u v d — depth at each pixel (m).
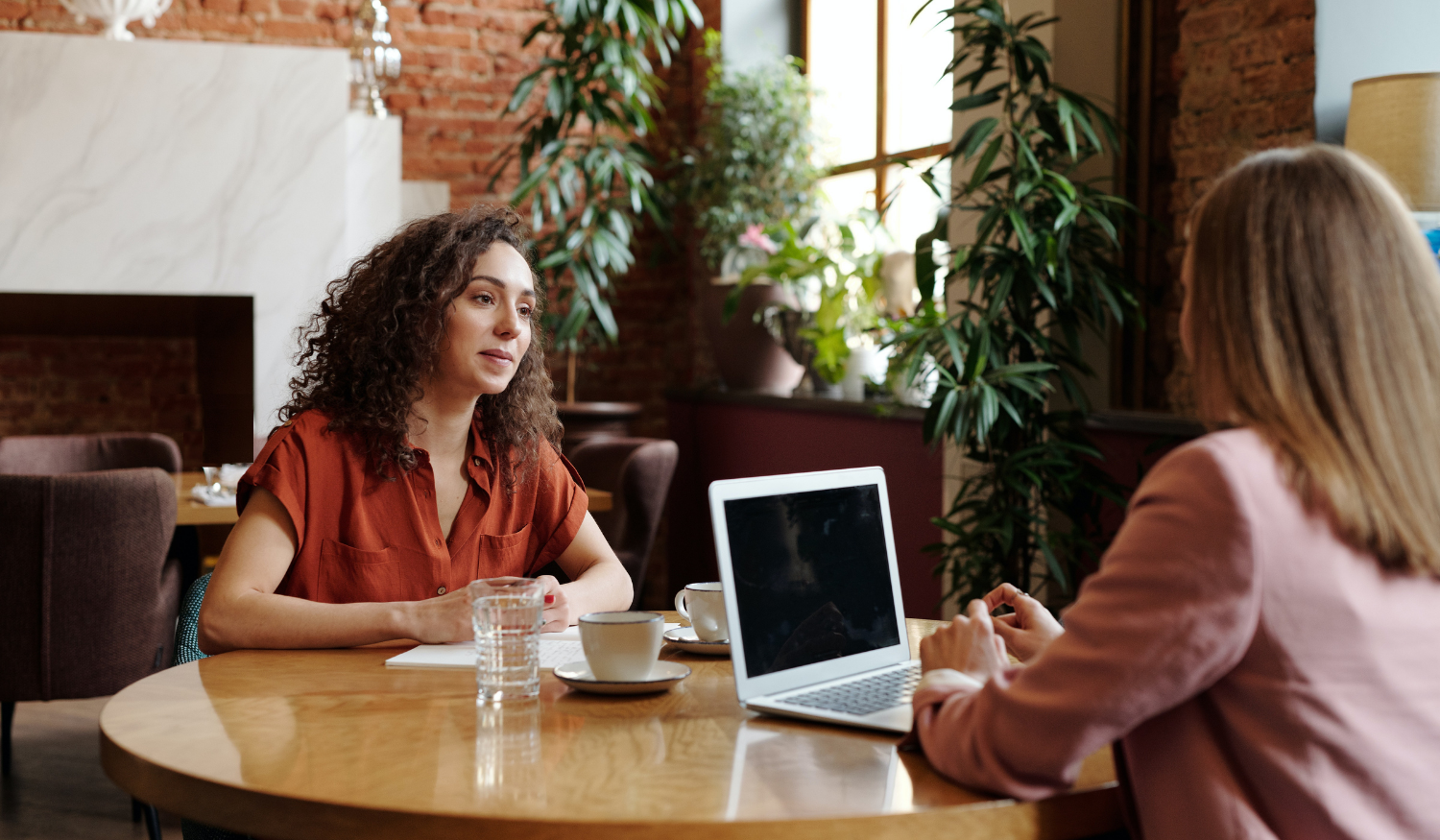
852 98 5.25
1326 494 0.90
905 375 3.90
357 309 1.79
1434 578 0.95
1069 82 3.26
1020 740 0.94
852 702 1.24
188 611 1.80
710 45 5.40
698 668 1.48
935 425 2.99
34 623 2.85
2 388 5.29
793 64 5.41
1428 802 0.90
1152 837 0.94
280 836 0.97
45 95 4.46
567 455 5.15
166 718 1.21
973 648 1.16
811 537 1.37
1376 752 0.89
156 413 5.51
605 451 4.28
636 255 6.03
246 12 5.37
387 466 1.74
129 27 5.19
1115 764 1.00
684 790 0.99
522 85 4.95
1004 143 3.26
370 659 1.51
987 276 3.04
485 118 5.73
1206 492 0.90
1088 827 1.00
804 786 1.00
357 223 4.98
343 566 1.72
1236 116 2.97
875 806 0.95
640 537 3.90
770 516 1.32
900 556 4.06
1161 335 3.21
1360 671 0.90
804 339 4.73
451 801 0.95
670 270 6.08
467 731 1.17
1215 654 0.88
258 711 1.24
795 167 5.10
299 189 4.69
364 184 4.98
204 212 4.61
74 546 2.86
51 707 4.02
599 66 5.12
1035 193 3.01
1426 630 0.93
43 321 5.05
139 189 4.55
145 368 5.49
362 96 5.12
